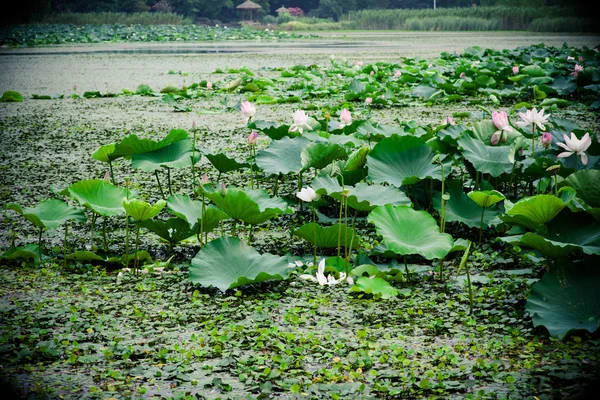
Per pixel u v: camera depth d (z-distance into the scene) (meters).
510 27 51.16
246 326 3.27
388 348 3.02
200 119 9.93
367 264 4.00
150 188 6.07
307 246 4.54
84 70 18.27
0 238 4.73
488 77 12.29
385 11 60.09
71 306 3.45
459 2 68.19
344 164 4.84
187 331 3.24
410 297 3.65
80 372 2.82
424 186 5.03
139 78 16.33
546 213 3.36
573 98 11.89
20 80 15.81
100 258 4.15
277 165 4.71
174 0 59.44
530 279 3.90
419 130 5.70
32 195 5.82
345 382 2.72
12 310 3.45
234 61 21.47
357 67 16.12
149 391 2.65
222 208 4.03
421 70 15.66
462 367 2.83
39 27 41.84
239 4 68.31
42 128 9.20
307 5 73.19
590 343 3.03
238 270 3.72
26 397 2.58
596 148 4.94
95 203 4.26
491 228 4.76
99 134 8.67
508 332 3.19
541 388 2.63
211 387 2.69
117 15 50.38
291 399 2.58
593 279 3.20
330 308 3.51
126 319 3.38
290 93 12.21
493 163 4.53
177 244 4.62
